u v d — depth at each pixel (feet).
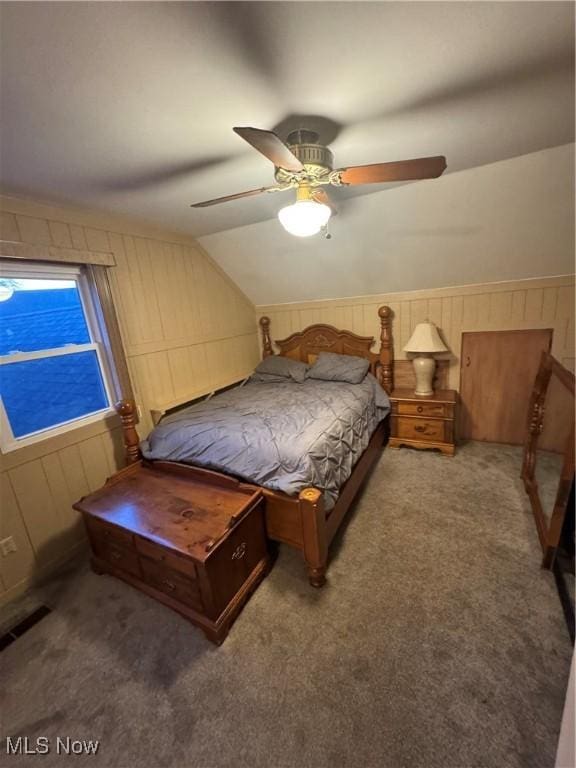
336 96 4.19
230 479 6.42
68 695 4.61
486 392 10.68
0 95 3.69
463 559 6.34
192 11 2.84
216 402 9.59
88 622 5.69
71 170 5.62
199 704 4.37
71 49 3.13
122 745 4.04
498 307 9.93
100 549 6.50
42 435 7.04
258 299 13.26
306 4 2.85
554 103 4.64
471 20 3.14
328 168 4.91
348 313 12.07
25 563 6.61
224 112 4.36
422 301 10.85
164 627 5.49
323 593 5.86
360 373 10.91
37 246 6.66
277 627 5.31
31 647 5.33
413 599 5.61
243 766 3.76
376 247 9.59
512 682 4.33
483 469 9.33
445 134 5.39
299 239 9.88
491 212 7.77
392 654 4.78
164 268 9.67
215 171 6.07
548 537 5.82
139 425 9.14
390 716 4.09
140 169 5.79
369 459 9.27
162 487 6.74
